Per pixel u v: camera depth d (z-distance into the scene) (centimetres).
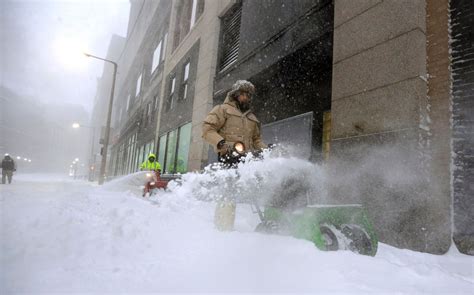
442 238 364
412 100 399
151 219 337
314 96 729
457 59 395
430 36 418
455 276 234
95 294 140
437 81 403
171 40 1958
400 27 430
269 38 810
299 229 269
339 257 225
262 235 279
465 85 381
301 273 185
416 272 225
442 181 383
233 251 220
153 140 2059
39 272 165
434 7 419
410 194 380
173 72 1784
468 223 360
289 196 292
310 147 698
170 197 373
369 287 173
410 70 408
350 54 502
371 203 423
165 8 2347
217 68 1201
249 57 902
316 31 636
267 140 874
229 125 321
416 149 383
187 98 1448
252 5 947
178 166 1453
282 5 783
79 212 369
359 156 455
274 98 901
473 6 390
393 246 383
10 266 172
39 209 378
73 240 234
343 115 495
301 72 782
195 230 290
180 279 165
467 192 363
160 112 1945
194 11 1650
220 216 299
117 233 264
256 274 178
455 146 379
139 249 223
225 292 150
